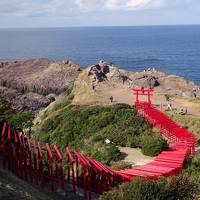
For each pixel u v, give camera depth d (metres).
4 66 132.12
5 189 18.47
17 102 95.94
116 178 24.98
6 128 27.00
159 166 28.92
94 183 24.91
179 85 79.62
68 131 50.69
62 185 23.81
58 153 24.80
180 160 30.98
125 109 52.28
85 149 41.44
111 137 42.72
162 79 80.88
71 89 77.88
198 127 47.69
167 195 19.62
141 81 76.06
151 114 49.75
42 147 30.67
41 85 112.12
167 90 73.88
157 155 37.28
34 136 54.69
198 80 157.12
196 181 23.38
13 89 107.25
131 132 43.84
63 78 115.56
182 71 179.75
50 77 116.19
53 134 51.69
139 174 25.62
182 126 48.31
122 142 41.47
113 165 34.47
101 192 24.08
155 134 43.66
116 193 19.77
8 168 23.12
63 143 48.41
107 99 62.69
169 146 40.00
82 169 25.92
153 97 64.81
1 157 24.59
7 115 33.00
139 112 51.31
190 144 39.56
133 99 63.12
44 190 22.64
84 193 23.69
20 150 24.06
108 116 50.50
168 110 55.28
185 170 28.55
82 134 48.84
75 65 123.00
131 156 37.56
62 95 79.12
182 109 55.81
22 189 19.58
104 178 24.33
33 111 93.44
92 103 60.97
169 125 46.28
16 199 18.11
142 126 46.34
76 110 56.59
